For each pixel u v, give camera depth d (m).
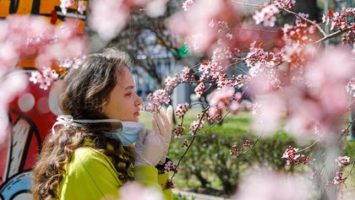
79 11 3.06
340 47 2.05
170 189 2.53
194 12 2.17
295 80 2.18
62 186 2.14
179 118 3.39
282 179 1.80
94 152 2.11
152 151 2.24
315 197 3.97
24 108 3.56
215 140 8.48
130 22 2.99
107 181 2.07
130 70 2.28
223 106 3.07
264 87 2.34
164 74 10.52
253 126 2.86
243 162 7.82
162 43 9.80
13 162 3.73
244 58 2.87
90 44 2.85
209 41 2.34
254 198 1.66
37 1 3.49
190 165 8.71
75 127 2.22
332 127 2.07
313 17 3.85
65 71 2.66
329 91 1.72
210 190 8.35
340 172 3.75
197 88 3.26
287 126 1.90
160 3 2.63
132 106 2.25
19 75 2.65
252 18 2.56
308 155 3.85
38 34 2.58
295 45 2.27
